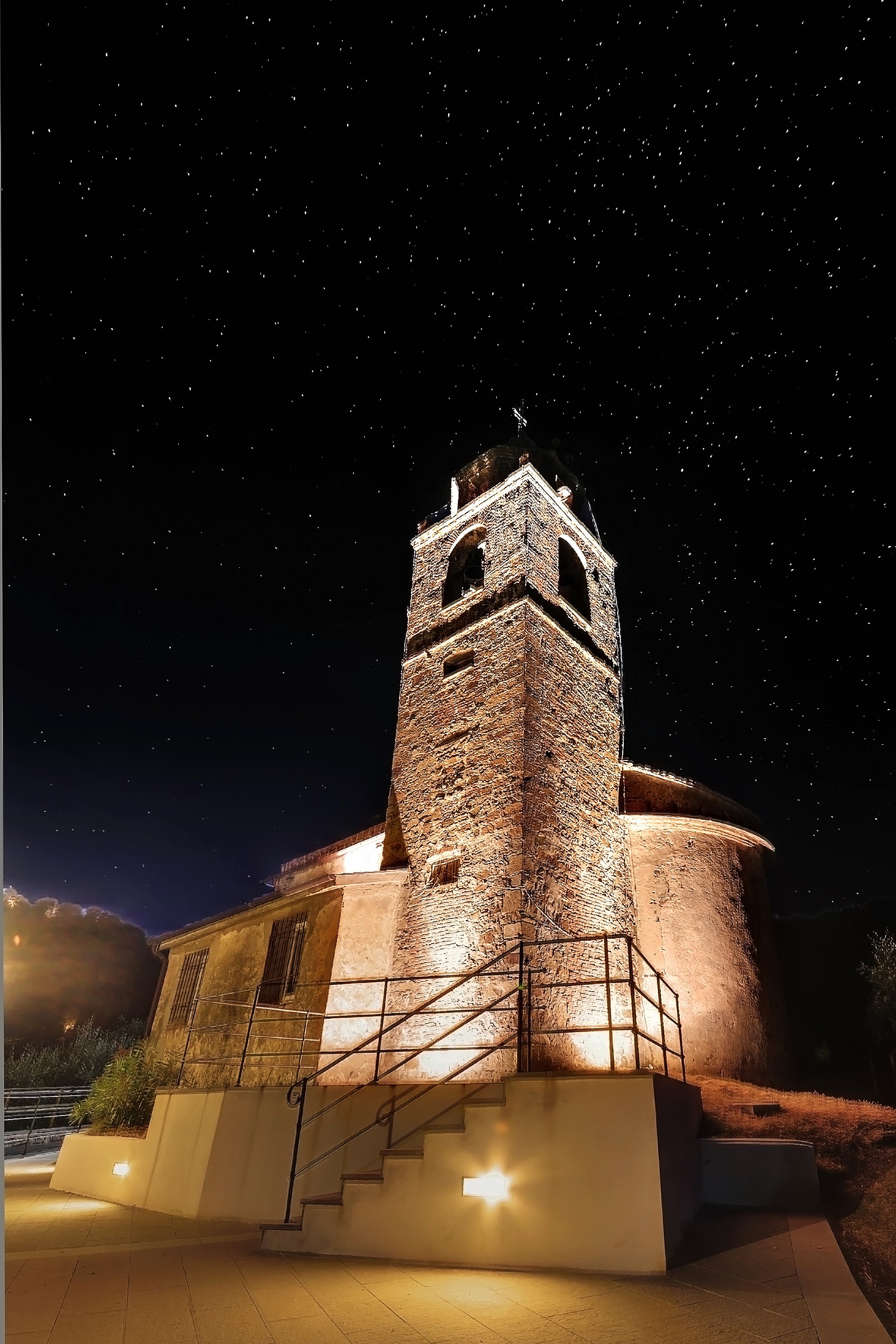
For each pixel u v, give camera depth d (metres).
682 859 15.14
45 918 32.56
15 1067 24.08
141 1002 33.41
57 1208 10.95
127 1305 5.27
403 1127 9.30
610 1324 4.78
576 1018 11.58
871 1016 15.95
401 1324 4.82
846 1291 5.13
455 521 18.11
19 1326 4.80
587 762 14.61
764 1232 6.54
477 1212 6.66
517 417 20.64
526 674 13.66
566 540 17.47
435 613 17.14
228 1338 4.58
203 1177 10.02
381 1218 7.04
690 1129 7.76
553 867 12.44
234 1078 13.70
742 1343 4.43
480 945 11.55
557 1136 6.62
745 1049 13.66
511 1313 5.01
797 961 19.27
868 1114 9.45
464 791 13.48
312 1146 9.48
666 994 13.72
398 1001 12.11
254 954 15.16
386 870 13.59
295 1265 6.57
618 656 17.66
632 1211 6.09
